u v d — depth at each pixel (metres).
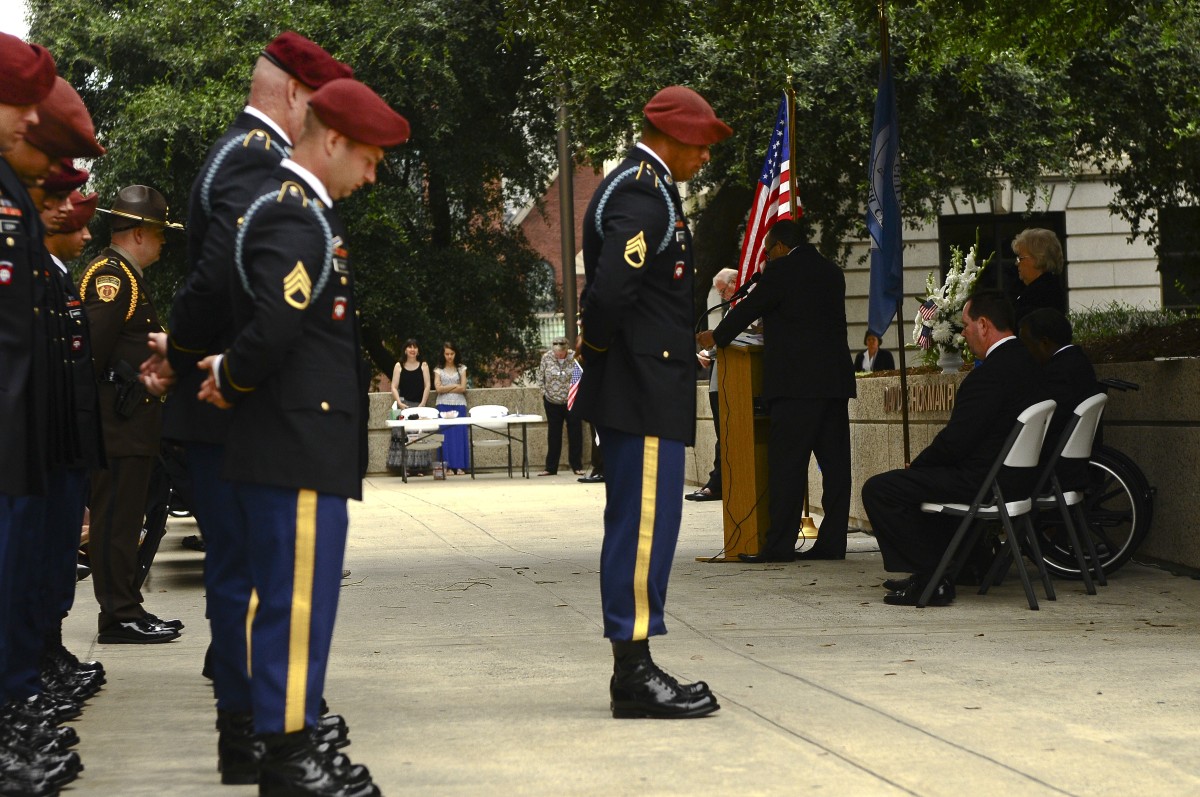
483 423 21.75
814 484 13.62
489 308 30.25
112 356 7.16
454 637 7.16
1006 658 6.30
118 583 7.22
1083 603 7.90
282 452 3.97
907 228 27.28
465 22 26.61
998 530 8.65
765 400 9.98
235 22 27.03
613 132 21.56
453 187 28.34
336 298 4.06
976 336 8.09
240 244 3.98
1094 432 8.27
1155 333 10.82
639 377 5.23
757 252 10.95
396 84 26.50
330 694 5.73
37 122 4.60
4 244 4.28
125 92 27.73
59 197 5.41
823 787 4.19
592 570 9.80
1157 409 9.04
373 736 4.95
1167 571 9.02
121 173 26.77
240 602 4.48
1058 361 8.58
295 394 3.99
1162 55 22.94
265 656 3.99
